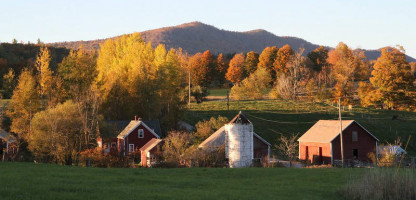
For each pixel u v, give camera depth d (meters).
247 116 89.00
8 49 167.62
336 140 58.09
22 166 33.50
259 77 124.19
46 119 51.19
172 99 82.31
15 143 60.53
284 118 88.88
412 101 98.12
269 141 74.31
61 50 188.12
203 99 112.06
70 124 52.31
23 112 64.62
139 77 81.62
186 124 82.50
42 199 19.20
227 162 51.06
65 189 21.94
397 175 22.70
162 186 25.06
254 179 29.52
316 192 24.30
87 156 48.12
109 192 21.67
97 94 59.16
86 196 20.38
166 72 83.31
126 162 48.19
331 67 149.50
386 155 49.09
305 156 61.06
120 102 80.94
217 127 65.00
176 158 46.22
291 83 119.69
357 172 32.59
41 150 51.47
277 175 31.80
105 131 57.69
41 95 70.25
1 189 20.78
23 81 67.31
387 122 86.62
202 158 46.41
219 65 172.12
